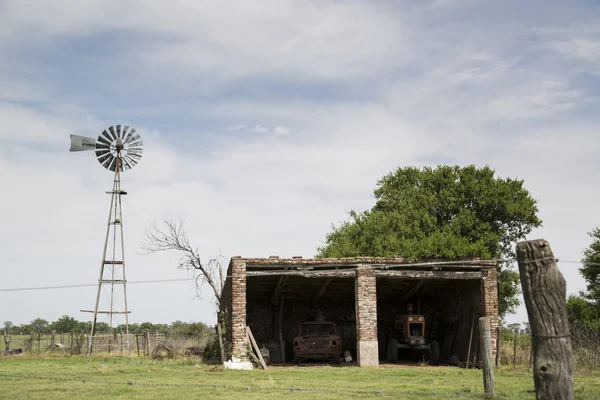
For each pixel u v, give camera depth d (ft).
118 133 127.03
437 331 110.52
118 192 124.98
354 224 153.69
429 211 144.56
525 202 139.44
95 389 50.90
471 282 96.99
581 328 90.07
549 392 24.38
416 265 88.53
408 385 56.03
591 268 127.95
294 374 71.67
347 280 103.45
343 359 101.19
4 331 116.26
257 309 111.04
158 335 126.11
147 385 53.62
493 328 89.92
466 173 145.48
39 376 62.90
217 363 86.28
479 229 134.62
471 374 73.26
